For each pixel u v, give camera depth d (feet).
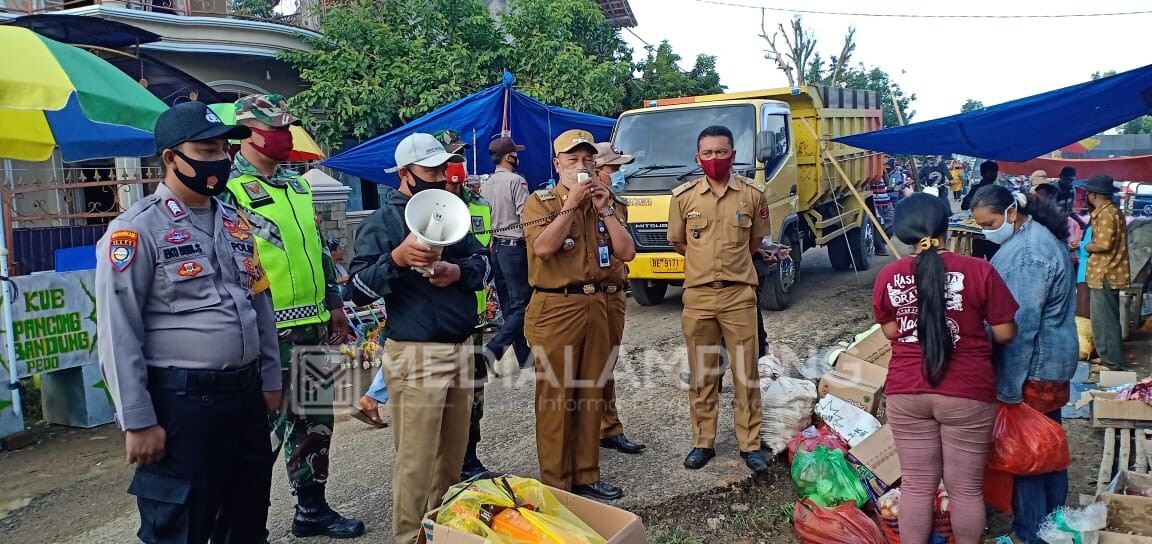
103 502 14.17
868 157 39.27
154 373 8.38
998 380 11.05
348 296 11.32
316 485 12.11
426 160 10.41
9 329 16.72
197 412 8.43
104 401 18.56
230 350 8.67
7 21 19.88
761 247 17.74
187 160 8.39
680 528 12.46
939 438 10.43
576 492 13.24
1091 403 14.82
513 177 20.10
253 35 33.14
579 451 13.09
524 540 8.61
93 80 16.15
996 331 9.99
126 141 21.16
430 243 9.38
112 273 7.92
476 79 38.42
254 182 11.46
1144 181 36.04
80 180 29.78
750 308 13.99
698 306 14.12
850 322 25.88
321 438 12.00
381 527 12.55
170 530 8.43
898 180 53.88
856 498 12.25
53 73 15.19
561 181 12.57
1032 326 10.87
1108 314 20.49
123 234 8.04
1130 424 13.21
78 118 20.36
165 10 32.30
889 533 11.82
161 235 8.33
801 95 29.94
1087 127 19.39
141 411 8.04
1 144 19.26
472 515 8.93
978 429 10.04
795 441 14.08
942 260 10.08
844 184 34.50
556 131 30.14
